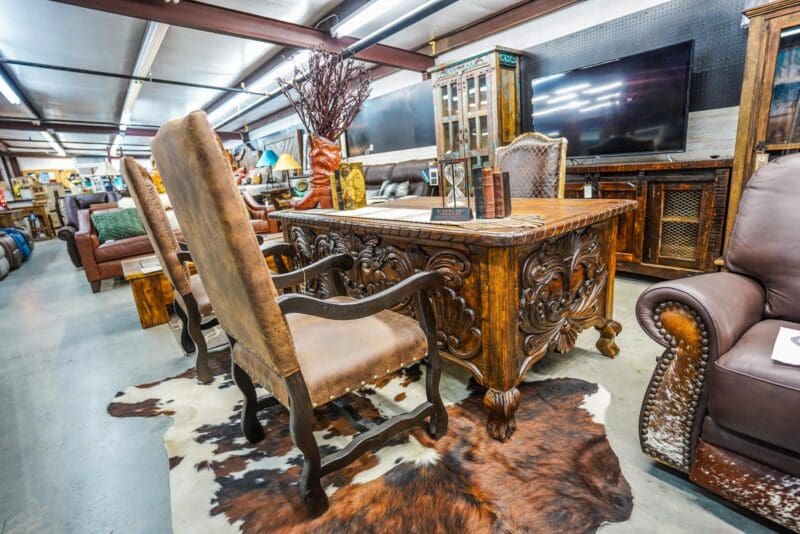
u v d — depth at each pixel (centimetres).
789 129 212
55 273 494
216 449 142
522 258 126
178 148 81
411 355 121
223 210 81
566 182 310
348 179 196
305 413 101
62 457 142
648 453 114
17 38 407
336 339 118
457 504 109
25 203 908
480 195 137
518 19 384
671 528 98
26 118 768
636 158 321
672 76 273
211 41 438
